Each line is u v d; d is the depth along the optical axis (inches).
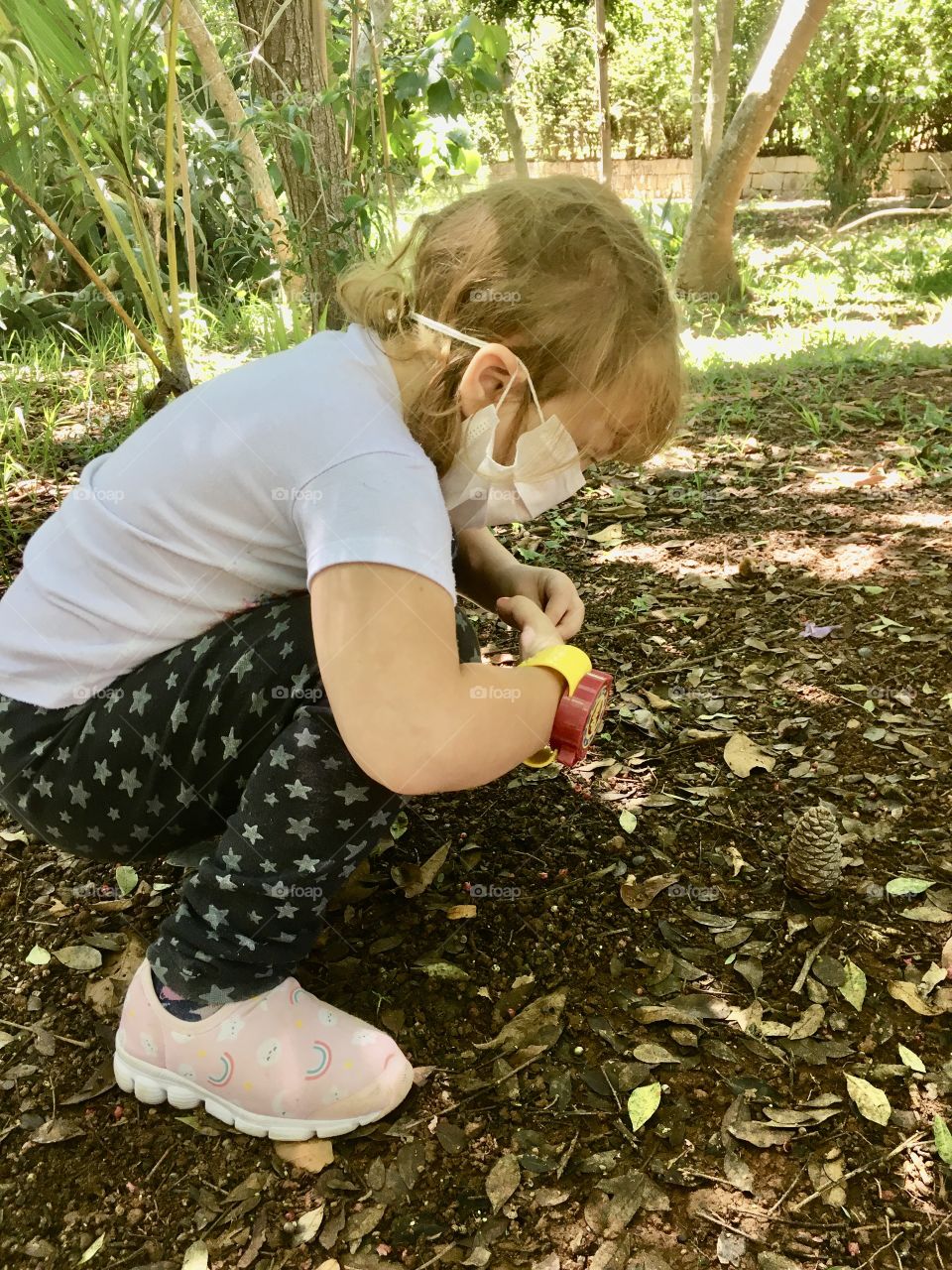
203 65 150.1
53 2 70.3
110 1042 50.2
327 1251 41.3
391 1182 43.8
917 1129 45.1
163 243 183.9
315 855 42.9
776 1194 42.8
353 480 37.4
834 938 54.6
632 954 54.0
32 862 61.6
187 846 51.0
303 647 41.9
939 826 61.3
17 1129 46.3
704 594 89.1
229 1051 44.9
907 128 418.3
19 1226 42.6
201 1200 43.4
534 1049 49.1
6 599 46.6
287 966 46.2
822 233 378.3
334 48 163.8
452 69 152.6
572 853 60.7
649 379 40.6
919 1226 41.5
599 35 384.2
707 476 115.4
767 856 60.0
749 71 467.5
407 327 41.1
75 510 45.5
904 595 85.8
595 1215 42.2
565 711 44.2
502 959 53.9
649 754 69.0
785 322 225.3
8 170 81.4
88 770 44.9
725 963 53.4
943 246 300.4
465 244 39.1
